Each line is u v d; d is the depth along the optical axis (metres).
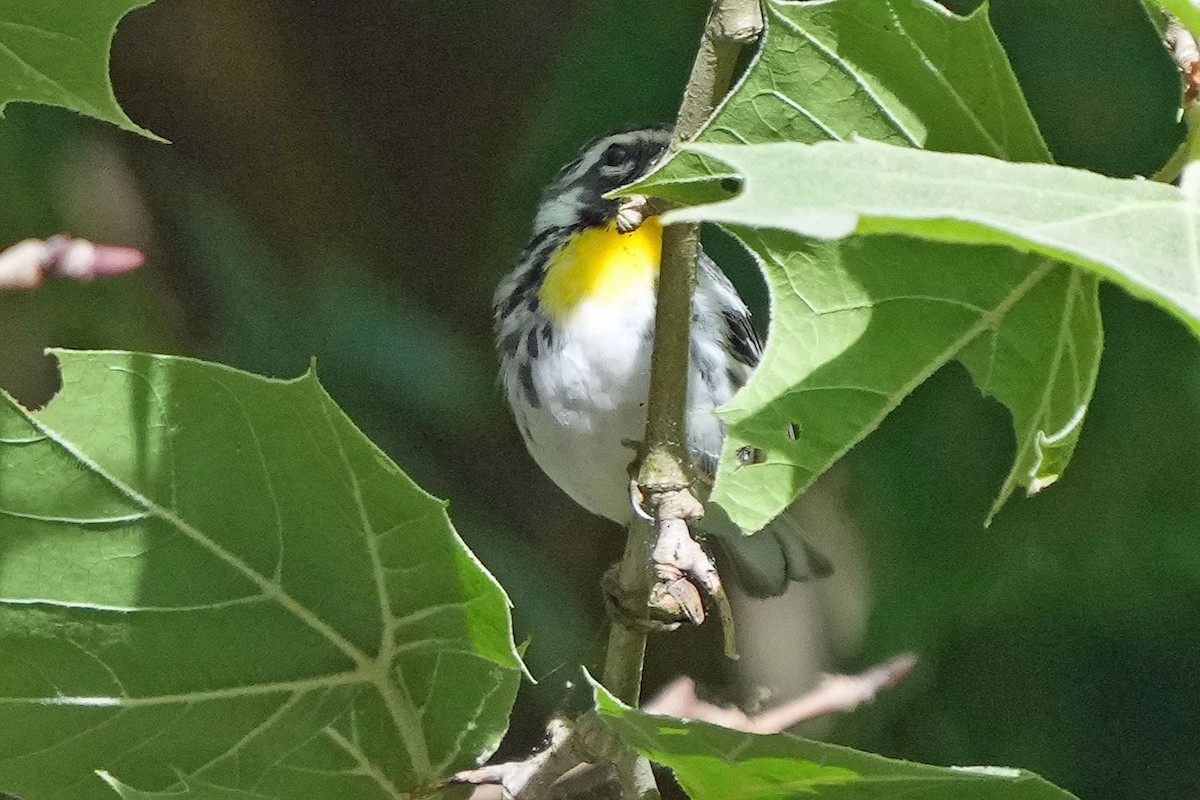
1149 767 4.62
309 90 5.59
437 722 4.32
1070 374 4.28
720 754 4.26
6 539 4.29
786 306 4.27
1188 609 4.61
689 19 5.03
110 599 4.30
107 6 4.30
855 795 4.27
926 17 4.26
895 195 4.20
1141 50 4.60
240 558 4.30
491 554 5.47
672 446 4.33
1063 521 4.62
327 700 4.32
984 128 4.27
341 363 5.38
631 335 4.59
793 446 4.27
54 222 5.18
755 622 5.12
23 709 4.31
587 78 5.25
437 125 5.67
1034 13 4.61
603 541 5.58
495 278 5.64
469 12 5.53
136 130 4.31
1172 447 4.61
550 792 4.35
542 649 5.28
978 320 4.27
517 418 4.62
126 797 4.29
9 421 4.29
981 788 4.26
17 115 5.14
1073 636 4.63
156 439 4.29
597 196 4.61
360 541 4.30
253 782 4.32
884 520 4.77
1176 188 4.21
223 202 5.50
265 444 4.29
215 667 4.31
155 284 5.28
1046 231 4.20
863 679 4.49
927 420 4.71
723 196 4.27
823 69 4.27
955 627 4.70
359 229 5.64
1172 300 4.19
